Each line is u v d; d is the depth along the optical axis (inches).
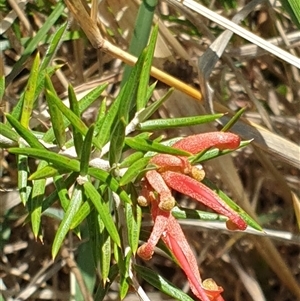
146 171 5.2
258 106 10.7
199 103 10.0
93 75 11.6
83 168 5.6
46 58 6.9
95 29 8.4
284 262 11.8
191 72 10.2
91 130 5.3
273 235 10.6
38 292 11.7
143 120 6.0
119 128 5.4
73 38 9.9
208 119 5.9
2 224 10.8
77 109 5.8
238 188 10.5
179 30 11.3
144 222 10.0
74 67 11.1
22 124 6.1
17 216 10.7
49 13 10.5
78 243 10.9
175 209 6.2
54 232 11.8
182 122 5.9
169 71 10.2
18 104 6.4
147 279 6.2
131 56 8.7
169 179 5.1
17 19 10.3
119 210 6.0
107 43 8.6
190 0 8.9
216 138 5.3
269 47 8.9
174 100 10.1
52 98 5.5
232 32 9.5
